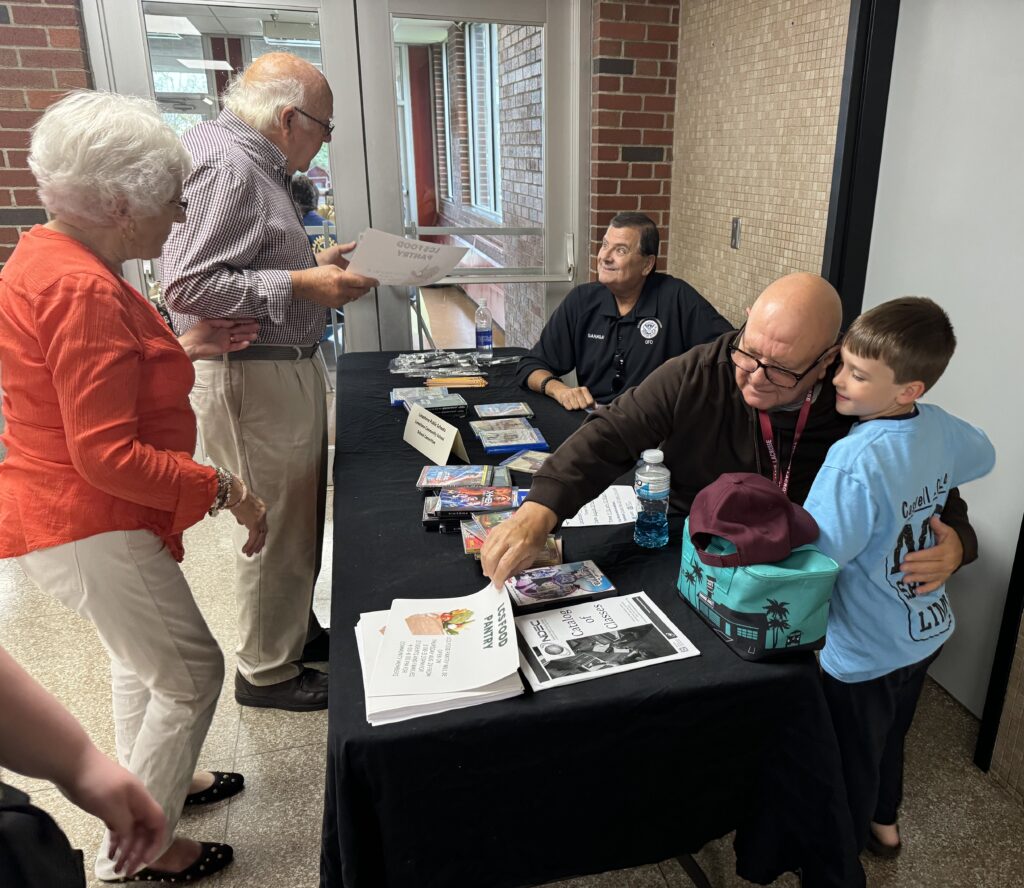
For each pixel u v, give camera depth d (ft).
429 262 6.39
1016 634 5.41
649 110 10.61
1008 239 5.59
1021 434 5.66
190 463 4.03
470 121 10.61
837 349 4.05
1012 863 5.02
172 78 9.63
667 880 4.91
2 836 1.76
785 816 3.68
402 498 5.13
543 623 3.62
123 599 4.01
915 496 3.74
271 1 9.57
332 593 3.91
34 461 3.78
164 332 4.11
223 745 6.21
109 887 4.90
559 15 10.46
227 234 5.29
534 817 3.38
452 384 8.09
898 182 6.68
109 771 2.30
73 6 8.95
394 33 10.04
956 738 6.17
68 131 3.51
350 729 2.99
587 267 11.57
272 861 5.11
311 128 5.83
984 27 5.61
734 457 4.47
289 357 5.88
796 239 7.89
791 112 7.80
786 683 3.34
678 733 3.34
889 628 3.93
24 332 3.58
